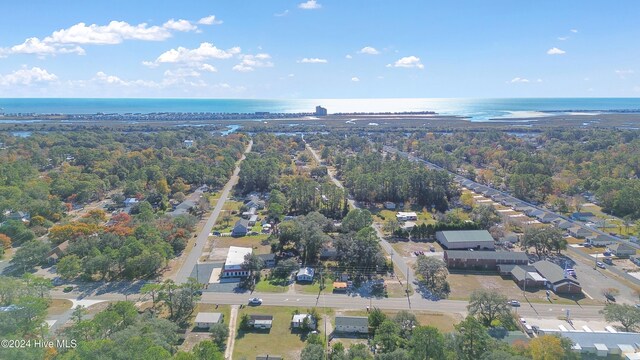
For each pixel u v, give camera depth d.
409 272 107.12
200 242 127.19
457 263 110.81
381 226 141.75
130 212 153.38
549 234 117.38
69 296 93.56
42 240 123.31
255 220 146.12
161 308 88.94
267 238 130.50
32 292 85.50
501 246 124.12
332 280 102.75
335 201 155.62
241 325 82.25
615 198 153.62
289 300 93.12
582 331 77.69
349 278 103.88
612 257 116.94
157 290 89.69
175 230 123.94
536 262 108.81
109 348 60.50
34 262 109.12
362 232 116.19
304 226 120.56
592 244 125.62
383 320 79.56
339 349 70.56
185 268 108.88
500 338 74.88
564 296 95.62
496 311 82.00
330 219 141.88
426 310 88.88
